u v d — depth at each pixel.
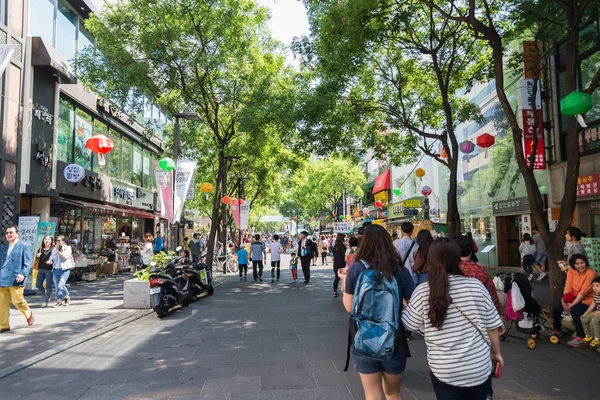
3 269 7.46
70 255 10.38
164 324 8.16
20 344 6.61
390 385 3.08
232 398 4.33
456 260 2.71
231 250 22.12
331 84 12.78
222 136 19.28
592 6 8.25
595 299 5.77
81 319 8.52
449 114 11.16
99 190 18.64
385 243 3.10
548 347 6.13
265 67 15.41
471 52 12.85
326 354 5.91
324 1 10.05
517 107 15.96
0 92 12.40
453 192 10.92
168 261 10.38
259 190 29.38
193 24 13.36
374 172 44.22
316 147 13.85
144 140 21.33
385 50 13.47
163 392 4.55
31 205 14.35
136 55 13.95
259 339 6.86
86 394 4.54
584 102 5.74
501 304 7.74
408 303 2.81
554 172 13.68
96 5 18.45
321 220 58.47
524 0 8.90
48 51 14.02
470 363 2.49
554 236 7.25
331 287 14.20
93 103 18.38
